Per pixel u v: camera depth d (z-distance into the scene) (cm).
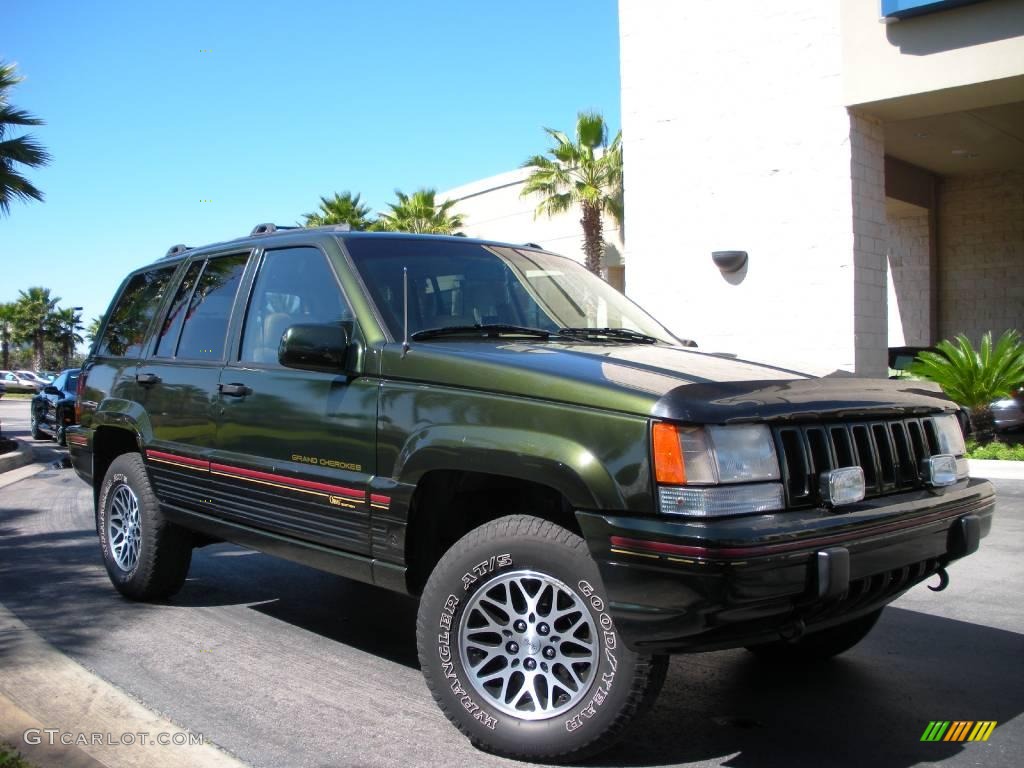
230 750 330
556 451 304
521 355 347
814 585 288
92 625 491
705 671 423
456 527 378
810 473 307
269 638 471
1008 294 1892
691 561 272
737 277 1368
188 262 534
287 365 385
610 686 299
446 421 342
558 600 316
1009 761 324
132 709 366
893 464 339
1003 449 1129
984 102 1240
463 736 344
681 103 1411
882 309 1333
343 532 381
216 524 462
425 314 399
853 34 1243
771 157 1329
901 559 321
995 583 577
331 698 384
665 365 342
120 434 558
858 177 1280
